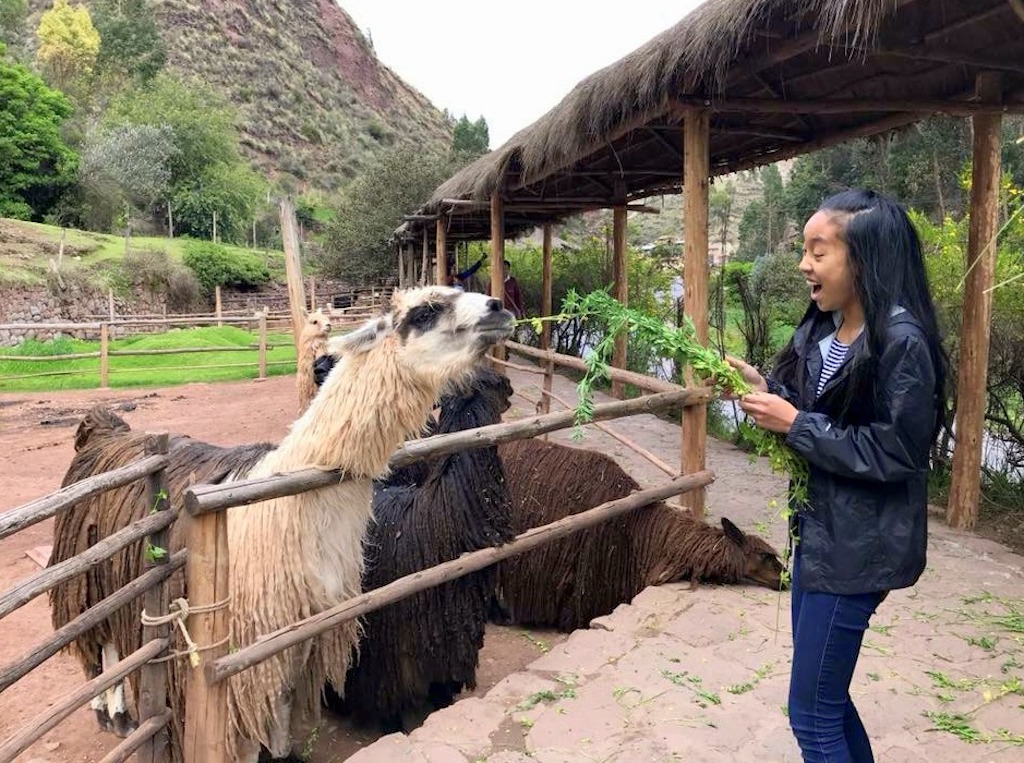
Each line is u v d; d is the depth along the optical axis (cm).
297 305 816
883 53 431
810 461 192
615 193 1023
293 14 11200
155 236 4300
